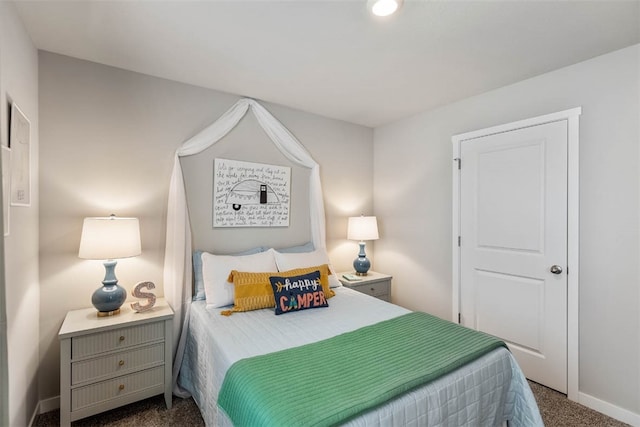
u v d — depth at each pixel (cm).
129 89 229
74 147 209
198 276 245
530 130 241
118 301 198
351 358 149
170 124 245
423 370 138
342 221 351
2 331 125
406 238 339
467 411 142
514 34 183
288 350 158
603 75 206
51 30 178
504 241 256
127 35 184
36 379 191
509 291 254
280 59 213
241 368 140
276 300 219
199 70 229
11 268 146
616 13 163
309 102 294
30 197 178
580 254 216
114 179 223
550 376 230
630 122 196
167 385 203
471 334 179
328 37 186
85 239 187
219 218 266
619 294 200
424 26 175
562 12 163
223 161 268
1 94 134
